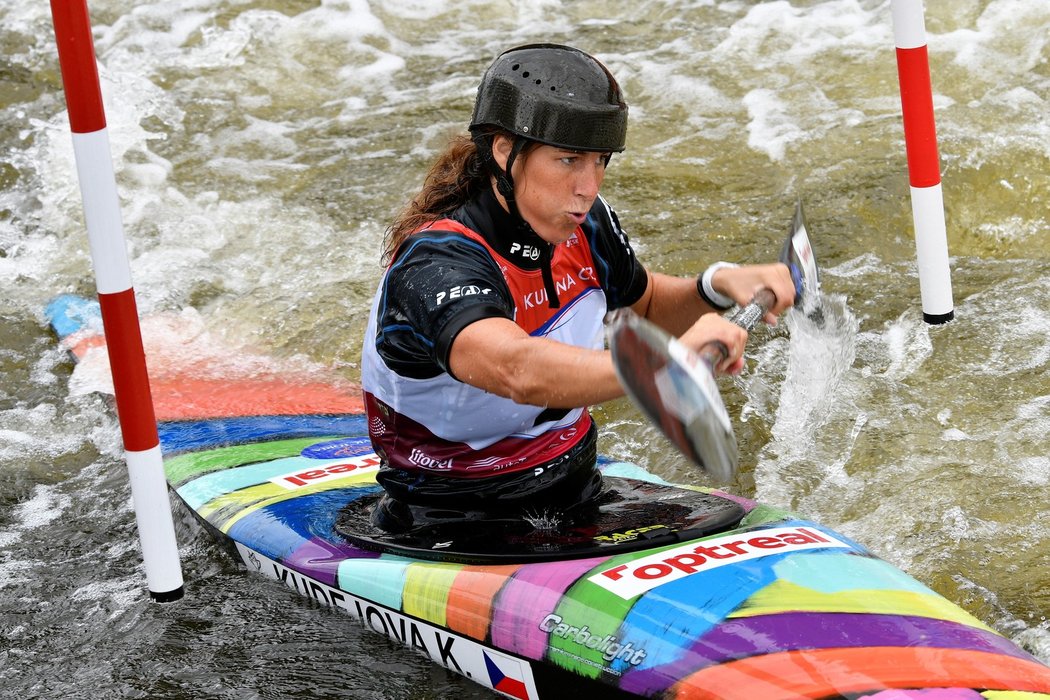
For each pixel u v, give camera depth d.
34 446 7.20
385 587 4.82
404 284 4.14
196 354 8.02
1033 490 5.91
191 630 5.27
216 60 12.52
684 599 4.14
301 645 5.04
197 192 10.21
